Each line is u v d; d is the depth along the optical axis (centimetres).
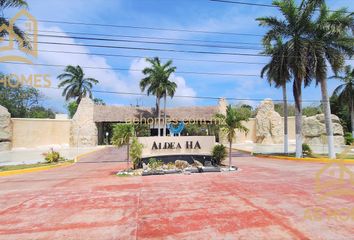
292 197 908
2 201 972
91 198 977
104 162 2328
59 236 619
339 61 1995
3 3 1641
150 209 812
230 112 1733
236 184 1165
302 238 570
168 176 1455
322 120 3531
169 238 588
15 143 3703
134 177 1444
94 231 643
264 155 2450
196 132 4206
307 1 2095
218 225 659
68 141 4134
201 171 1578
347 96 3881
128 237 600
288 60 2131
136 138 1780
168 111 4453
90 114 4200
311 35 2164
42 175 1641
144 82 3641
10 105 4959
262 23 2236
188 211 780
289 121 4147
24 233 643
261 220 686
